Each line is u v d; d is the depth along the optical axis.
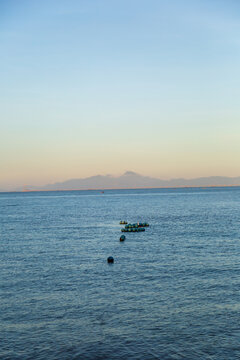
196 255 55.22
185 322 31.05
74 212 148.25
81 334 29.31
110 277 44.16
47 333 29.50
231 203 186.50
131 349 27.03
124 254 57.62
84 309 34.06
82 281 42.69
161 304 34.97
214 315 32.28
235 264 48.97
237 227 85.94
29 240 72.75
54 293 38.53
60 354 26.47
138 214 132.75
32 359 25.83
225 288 39.03
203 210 143.25
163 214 130.12
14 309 34.28
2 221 111.56
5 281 43.09
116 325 30.75
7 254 58.53
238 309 33.41
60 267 49.50
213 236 73.06
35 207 186.00
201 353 26.34
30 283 42.12
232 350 26.62
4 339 28.62
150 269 47.47
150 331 29.62
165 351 26.70
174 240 70.00
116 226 97.19
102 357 26.06
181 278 43.03
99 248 63.44
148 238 73.75
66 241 71.38
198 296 36.81
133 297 36.94
